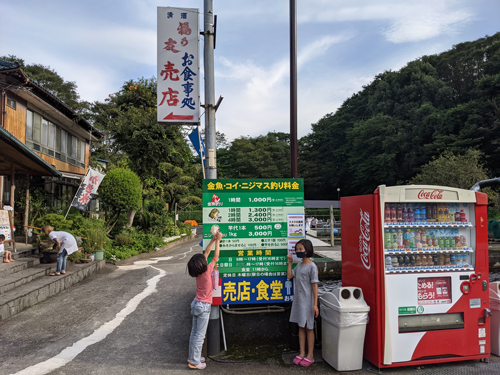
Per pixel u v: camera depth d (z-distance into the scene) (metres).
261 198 4.69
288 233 4.66
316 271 4.18
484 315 4.32
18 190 13.13
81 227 12.01
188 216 44.91
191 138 5.53
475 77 39.78
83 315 6.24
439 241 4.42
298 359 4.21
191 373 3.97
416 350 4.05
